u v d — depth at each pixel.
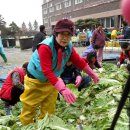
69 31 3.74
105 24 50.97
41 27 11.30
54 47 3.94
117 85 5.90
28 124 4.37
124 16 1.01
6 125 4.80
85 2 58.97
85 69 4.35
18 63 15.31
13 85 5.72
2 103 6.11
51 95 4.49
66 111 5.07
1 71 11.90
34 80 4.30
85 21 44.81
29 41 28.02
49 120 4.17
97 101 5.20
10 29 63.97
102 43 12.70
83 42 30.56
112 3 48.09
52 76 3.82
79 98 5.47
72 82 6.66
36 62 4.13
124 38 12.22
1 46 14.78
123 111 4.00
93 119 4.50
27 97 4.44
